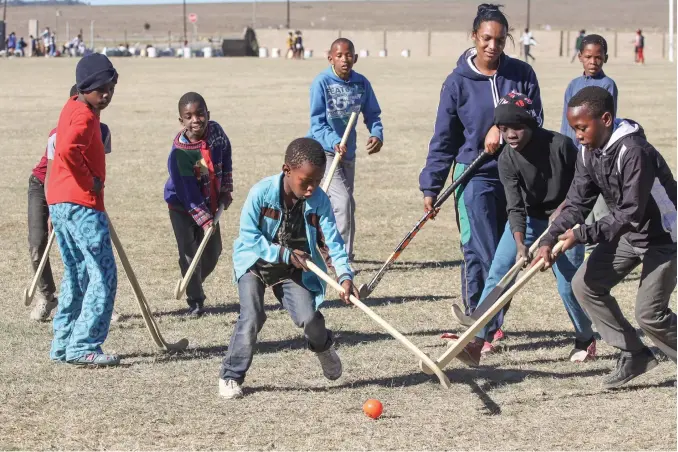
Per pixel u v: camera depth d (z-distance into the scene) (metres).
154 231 12.41
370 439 5.86
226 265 10.75
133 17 177.75
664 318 6.46
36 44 77.94
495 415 6.26
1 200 14.48
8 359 7.40
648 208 6.25
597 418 6.20
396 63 59.28
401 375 7.07
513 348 7.79
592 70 9.73
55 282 9.77
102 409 6.34
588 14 160.88
